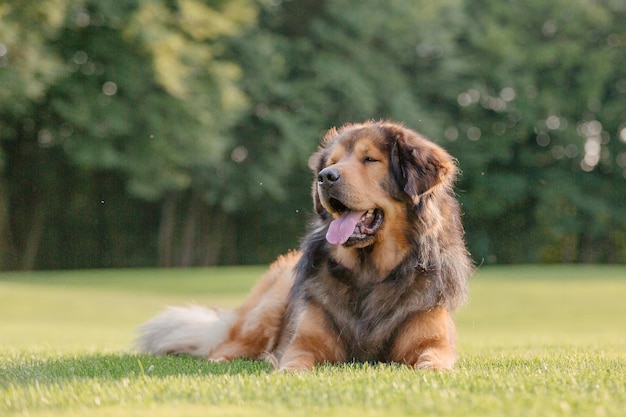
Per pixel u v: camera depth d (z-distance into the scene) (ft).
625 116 113.09
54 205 94.58
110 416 10.32
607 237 119.75
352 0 96.53
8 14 62.34
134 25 72.13
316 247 17.62
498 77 108.99
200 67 80.23
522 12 115.34
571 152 115.24
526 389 12.14
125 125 77.41
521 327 43.93
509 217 117.91
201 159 83.66
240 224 108.78
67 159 85.71
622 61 114.01
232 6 83.10
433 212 17.11
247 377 13.71
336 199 16.53
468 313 52.44
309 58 96.89
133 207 99.60
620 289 66.03
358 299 17.04
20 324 43.27
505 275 82.28
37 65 66.08
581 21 112.98
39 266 97.55
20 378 14.48
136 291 64.18
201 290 65.57
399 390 11.84
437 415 10.19
